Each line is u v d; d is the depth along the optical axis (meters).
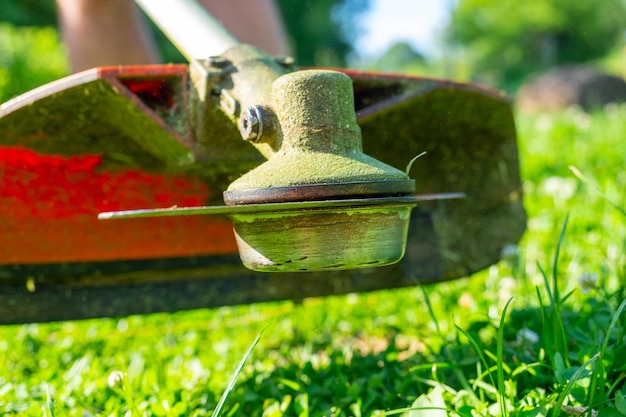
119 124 0.68
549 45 17.72
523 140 2.42
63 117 0.66
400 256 0.54
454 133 0.78
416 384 0.71
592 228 1.28
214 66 0.64
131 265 0.79
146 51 1.27
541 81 5.28
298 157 0.54
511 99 0.77
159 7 0.73
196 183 0.76
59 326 1.08
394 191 0.52
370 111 0.71
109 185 0.74
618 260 0.98
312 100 0.55
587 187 1.48
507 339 0.78
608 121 2.63
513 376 0.64
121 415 0.67
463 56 19.55
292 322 1.03
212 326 1.03
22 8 6.34
